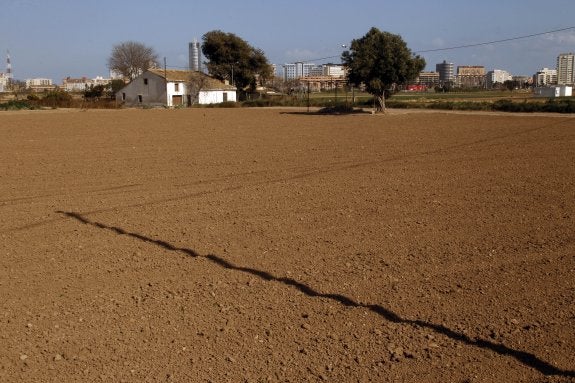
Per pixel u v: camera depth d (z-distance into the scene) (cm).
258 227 1123
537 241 1020
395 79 5362
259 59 9975
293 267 888
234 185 1602
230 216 1217
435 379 572
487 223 1146
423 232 1081
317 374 582
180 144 2719
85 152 2412
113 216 1229
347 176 1747
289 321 698
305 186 1573
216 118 4897
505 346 634
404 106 6319
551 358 609
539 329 672
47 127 3853
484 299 760
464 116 4844
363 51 5312
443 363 600
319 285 812
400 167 1931
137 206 1327
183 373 584
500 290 791
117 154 2336
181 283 823
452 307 736
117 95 9600
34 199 1427
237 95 9994
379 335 661
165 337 660
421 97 10319
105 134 3297
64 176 1789
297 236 1058
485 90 16338
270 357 615
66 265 904
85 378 576
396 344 641
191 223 1161
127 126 3947
